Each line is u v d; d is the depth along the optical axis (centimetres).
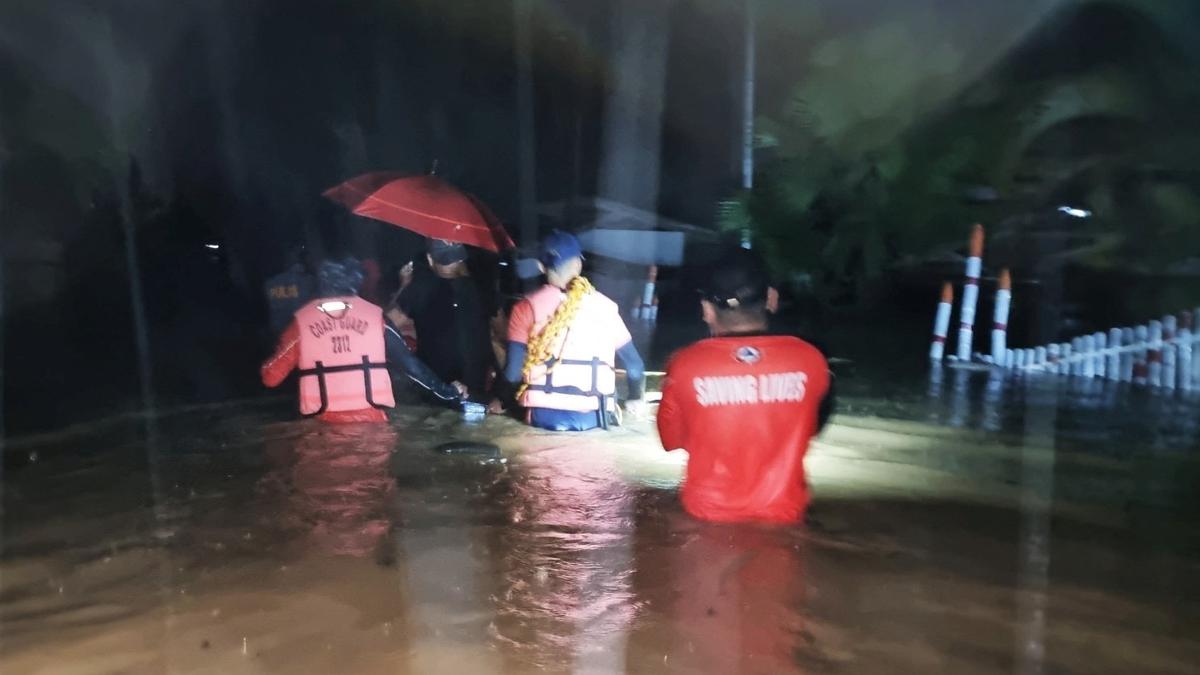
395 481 541
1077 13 1005
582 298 661
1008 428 671
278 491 521
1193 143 941
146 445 625
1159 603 371
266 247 1280
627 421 691
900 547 430
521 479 544
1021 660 327
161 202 1302
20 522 470
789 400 457
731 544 436
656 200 1830
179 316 1112
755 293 459
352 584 393
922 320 1177
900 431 661
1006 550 429
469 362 770
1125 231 983
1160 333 825
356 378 686
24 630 350
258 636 346
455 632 349
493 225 781
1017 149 1050
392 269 1048
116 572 407
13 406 734
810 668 322
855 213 1146
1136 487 518
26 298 1081
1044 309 1076
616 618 361
